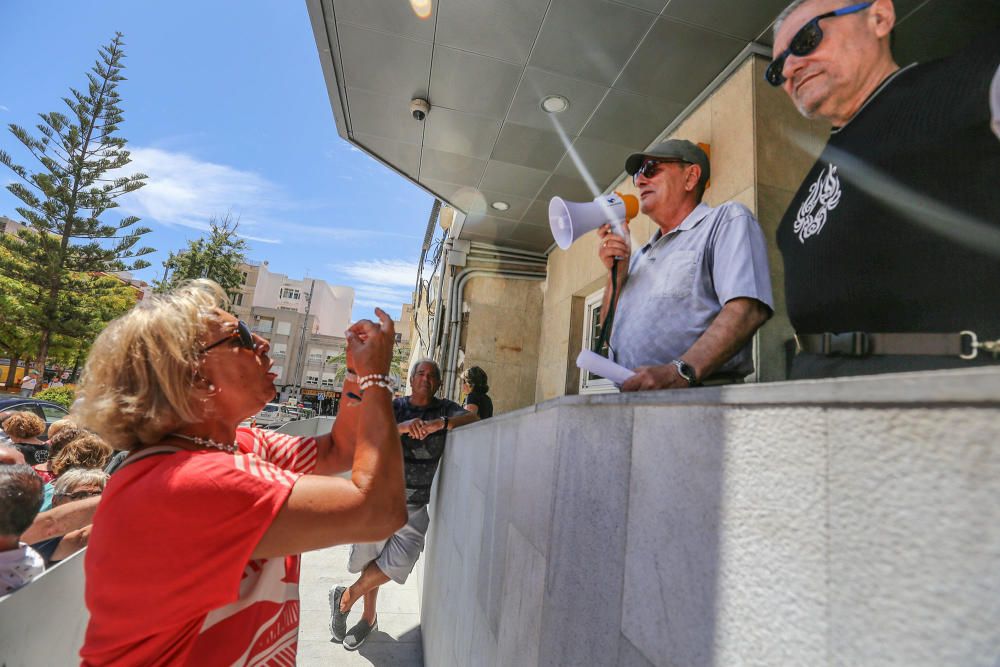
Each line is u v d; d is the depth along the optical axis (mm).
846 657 366
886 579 344
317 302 66938
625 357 1627
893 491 347
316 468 1346
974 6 2227
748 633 464
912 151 1022
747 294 1239
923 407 333
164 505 796
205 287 1069
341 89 4156
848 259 1119
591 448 899
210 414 983
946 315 924
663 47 3311
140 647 831
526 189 5480
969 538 292
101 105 20062
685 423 611
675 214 1726
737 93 3277
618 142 4445
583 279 5484
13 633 1367
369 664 2938
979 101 928
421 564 4219
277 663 1008
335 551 4938
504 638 1346
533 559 1174
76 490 2895
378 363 1050
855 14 1254
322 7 3348
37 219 19844
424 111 4223
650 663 622
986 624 275
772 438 469
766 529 462
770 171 3037
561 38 3371
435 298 8305
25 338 20344
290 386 53938
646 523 674
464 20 3316
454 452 3061
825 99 1297
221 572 815
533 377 6848
